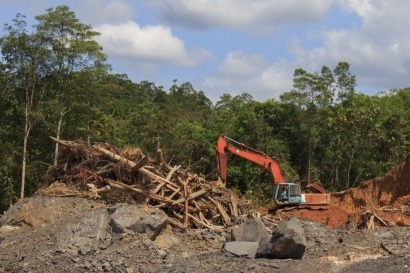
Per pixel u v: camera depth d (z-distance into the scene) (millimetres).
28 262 14789
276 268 12922
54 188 20438
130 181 20562
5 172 33406
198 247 16359
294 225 14016
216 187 21594
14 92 32688
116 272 13820
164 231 16578
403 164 26328
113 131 42250
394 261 12484
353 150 42625
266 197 41438
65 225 16828
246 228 15523
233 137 46969
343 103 46562
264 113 47688
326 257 13664
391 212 21969
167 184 20156
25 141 32250
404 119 45094
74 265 14328
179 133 46812
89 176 20766
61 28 32312
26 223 18312
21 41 31219
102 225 16422
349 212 24984
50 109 33125
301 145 47219
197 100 88938
